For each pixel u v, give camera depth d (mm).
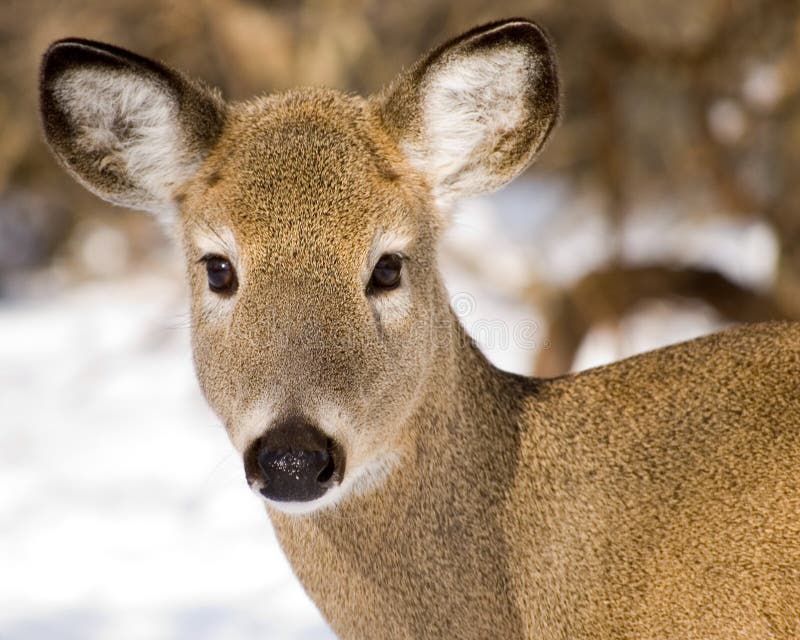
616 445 9781
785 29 21047
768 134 21000
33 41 23891
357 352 8820
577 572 9594
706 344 10148
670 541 9492
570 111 24453
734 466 9586
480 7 22734
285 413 8484
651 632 9469
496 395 9859
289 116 9594
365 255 9070
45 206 29531
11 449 21031
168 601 15844
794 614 9289
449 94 9781
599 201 23781
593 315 19328
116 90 9789
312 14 23438
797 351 9961
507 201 28641
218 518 18188
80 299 28891
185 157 9750
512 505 9672
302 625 15094
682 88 23734
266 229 9047
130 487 19328
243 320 8875
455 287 22859
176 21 22906
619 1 21281
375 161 9453
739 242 23953
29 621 15398
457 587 9539
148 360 25328
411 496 9508
